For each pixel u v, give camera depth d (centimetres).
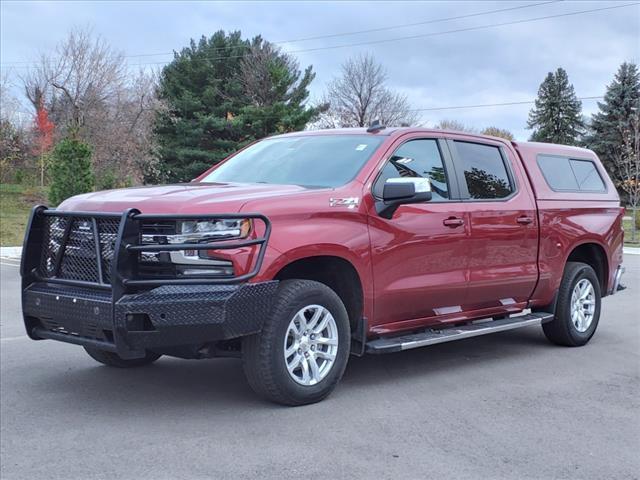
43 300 488
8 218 2673
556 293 725
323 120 5575
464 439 446
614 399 543
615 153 5216
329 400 525
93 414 489
